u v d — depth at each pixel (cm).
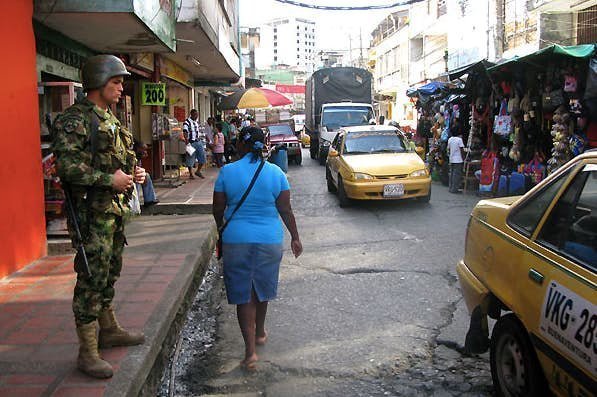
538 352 305
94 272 327
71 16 694
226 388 403
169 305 467
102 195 327
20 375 337
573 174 320
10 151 557
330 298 592
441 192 1382
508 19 2089
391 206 1170
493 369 367
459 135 1486
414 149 1273
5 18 548
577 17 1747
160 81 1425
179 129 1438
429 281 641
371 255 767
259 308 459
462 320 521
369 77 2486
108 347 375
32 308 461
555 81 1026
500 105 1254
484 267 384
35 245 612
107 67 329
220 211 427
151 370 381
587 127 973
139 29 781
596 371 252
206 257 736
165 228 834
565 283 284
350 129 1330
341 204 1171
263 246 415
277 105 1995
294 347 469
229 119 2984
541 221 330
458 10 2581
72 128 316
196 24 1038
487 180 1274
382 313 545
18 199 574
